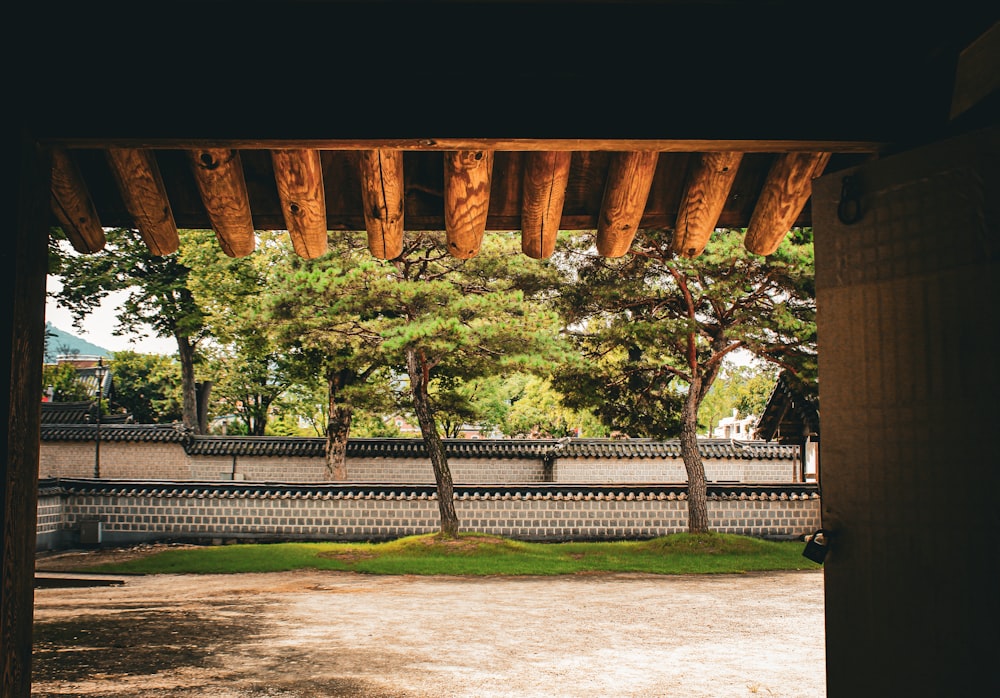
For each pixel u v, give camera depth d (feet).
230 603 31.76
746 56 6.69
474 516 55.88
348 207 7.99
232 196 7.62
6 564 5.99
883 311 6.26
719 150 6.95
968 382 5.68
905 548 6.01
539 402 95.66
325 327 44.04
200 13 6.55
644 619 27.84
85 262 70.95
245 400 86.79
